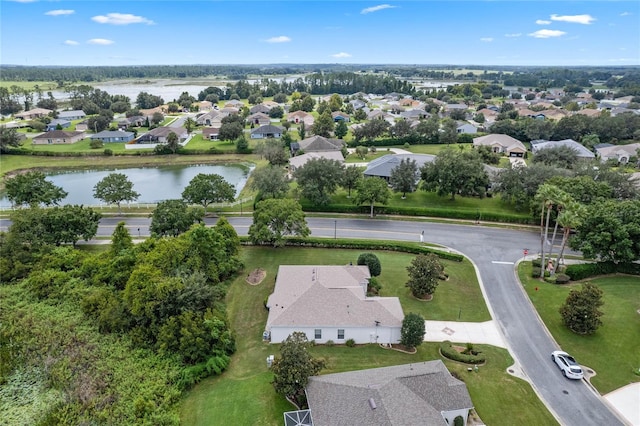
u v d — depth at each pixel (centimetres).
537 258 5781
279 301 4272
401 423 2658
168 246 4694
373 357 3825
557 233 6669
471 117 18112
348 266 4928
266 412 3127
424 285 4628
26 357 3775
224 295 4800
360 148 11469
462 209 7488
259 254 5881
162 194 9181
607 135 12706
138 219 7319
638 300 4719
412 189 8106
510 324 4362
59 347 3841
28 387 3472
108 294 4409
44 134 13450
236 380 3525
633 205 5259
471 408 2988
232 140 13488
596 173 7356
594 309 4072
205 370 3612
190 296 3966
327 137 13812
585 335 4172
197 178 7469
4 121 17450
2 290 4741
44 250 5284
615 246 5041
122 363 3656
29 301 4572
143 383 3422
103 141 13725
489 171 8525
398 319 4012
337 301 4128
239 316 4469
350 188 8031
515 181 7356
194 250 4838
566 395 3406
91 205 8169
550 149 9762
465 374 3597
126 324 4041
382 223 7069
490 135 12538
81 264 5081
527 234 6638
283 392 3119
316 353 3878
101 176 10881
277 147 10988
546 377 3606
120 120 17050
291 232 5997
